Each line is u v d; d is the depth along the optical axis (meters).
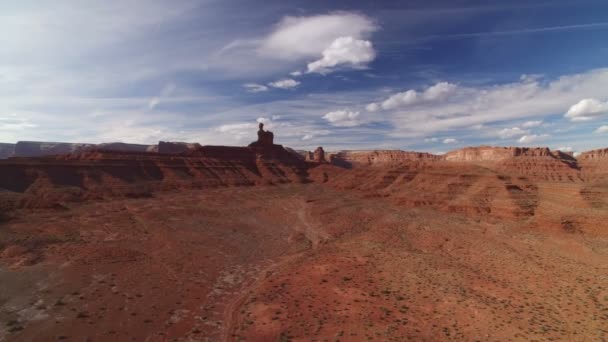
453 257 73.25
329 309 48.22
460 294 52.56
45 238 77.31
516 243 81.81
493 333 41.12
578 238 82.25
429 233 94.00
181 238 86.81
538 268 64.06
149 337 41.38
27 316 44.84
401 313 46.72
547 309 47.47
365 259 70.88
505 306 48.53
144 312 47.47
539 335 40.44
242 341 40.47
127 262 66.81
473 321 44.25
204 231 96.06
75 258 66.88
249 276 63.50
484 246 80.19
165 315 46.97
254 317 46.28
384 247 81.12
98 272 60.91
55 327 42.44
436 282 57.81
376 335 40.94
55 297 50.53
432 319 44.97
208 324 44.91
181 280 59.75
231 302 51.94
